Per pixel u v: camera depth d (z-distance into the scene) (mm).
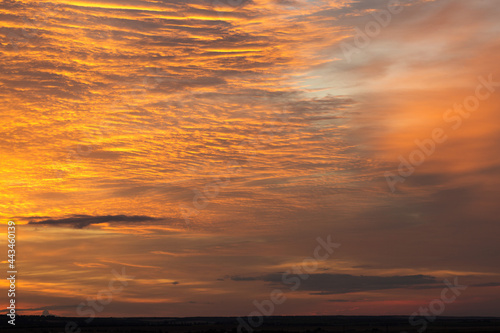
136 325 133500
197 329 116125
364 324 154625
